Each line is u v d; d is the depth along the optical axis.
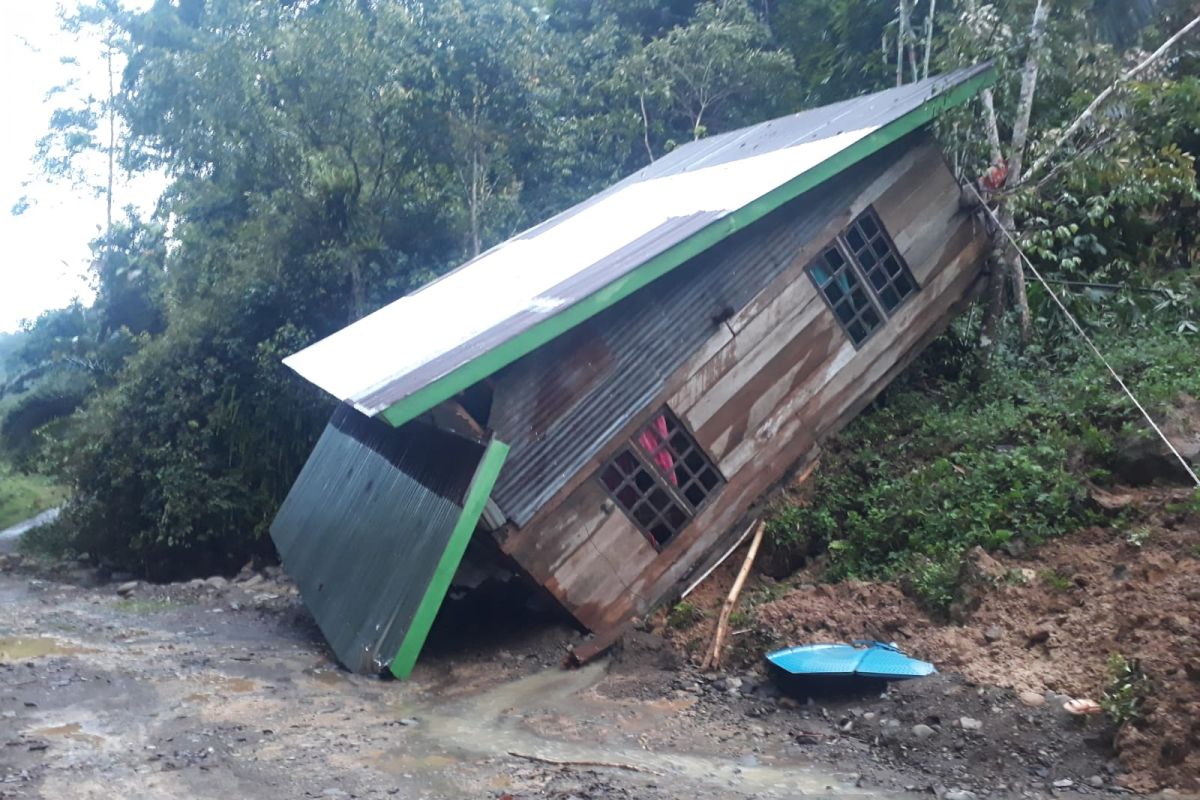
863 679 6.92
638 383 9.02
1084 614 6.84
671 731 6.80
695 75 19.39
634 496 9.08
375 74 17.80
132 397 19.61
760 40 20.27
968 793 5.47
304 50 17.66
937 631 7.36
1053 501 8.20
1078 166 10.66
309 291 18.91
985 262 11.05
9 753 6.59
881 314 10.38
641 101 19.25
